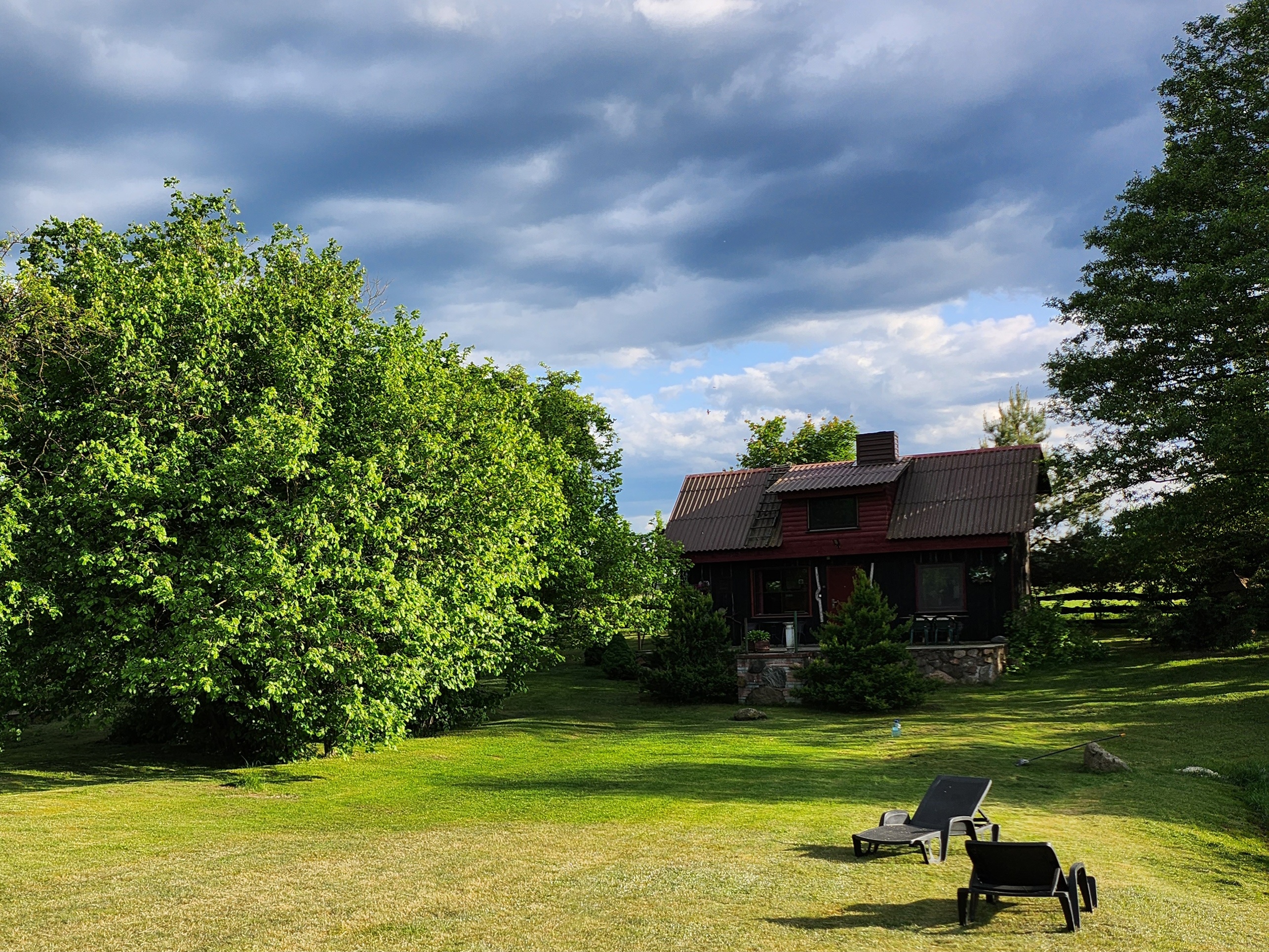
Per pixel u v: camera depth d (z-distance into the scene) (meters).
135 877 8.82
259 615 14.24
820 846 9.91
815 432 46.97
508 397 21.77
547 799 12.78
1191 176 22.48
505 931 7.23
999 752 16.17
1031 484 28.42
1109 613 33.69
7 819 11.75
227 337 16.17
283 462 14.28
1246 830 11.23
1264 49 22.14
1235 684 21.41
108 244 17.77
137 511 14.13
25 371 15.30
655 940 7.02
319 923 7.42
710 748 17.56
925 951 6.83
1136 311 22.06
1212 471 22.05
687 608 25.73
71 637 14.91
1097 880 8.73
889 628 23.27
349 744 15.85
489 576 17.22
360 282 21.75
